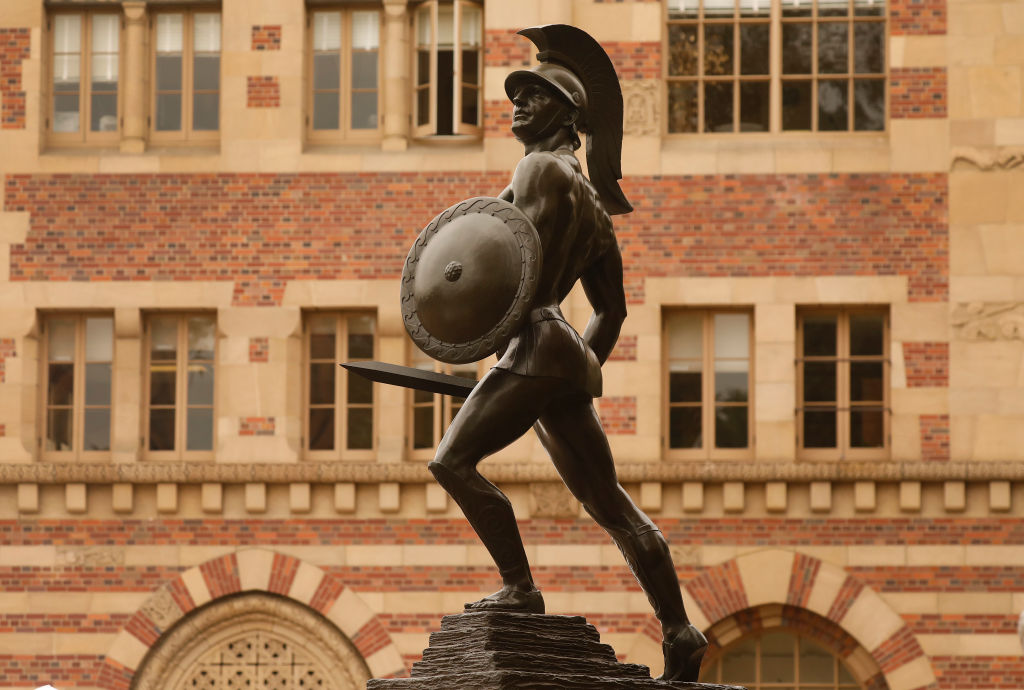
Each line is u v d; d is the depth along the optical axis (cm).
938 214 2878
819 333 2914
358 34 3012
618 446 2858
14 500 2880
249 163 2939
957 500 2808
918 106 2898
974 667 2783
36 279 2931
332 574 2845
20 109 2964
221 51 2975
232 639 2861
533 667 884
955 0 2909
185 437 2952
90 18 3028
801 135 2947
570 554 2820
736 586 2814
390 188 2927
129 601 2853
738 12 2975
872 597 2803
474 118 2975
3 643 2850
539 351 919
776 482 2823
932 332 2859
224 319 2911
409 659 2823
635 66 2930
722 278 2881
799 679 2841
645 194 2902
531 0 2941
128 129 2964
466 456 922
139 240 2934
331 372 2947
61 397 2964
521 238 891
